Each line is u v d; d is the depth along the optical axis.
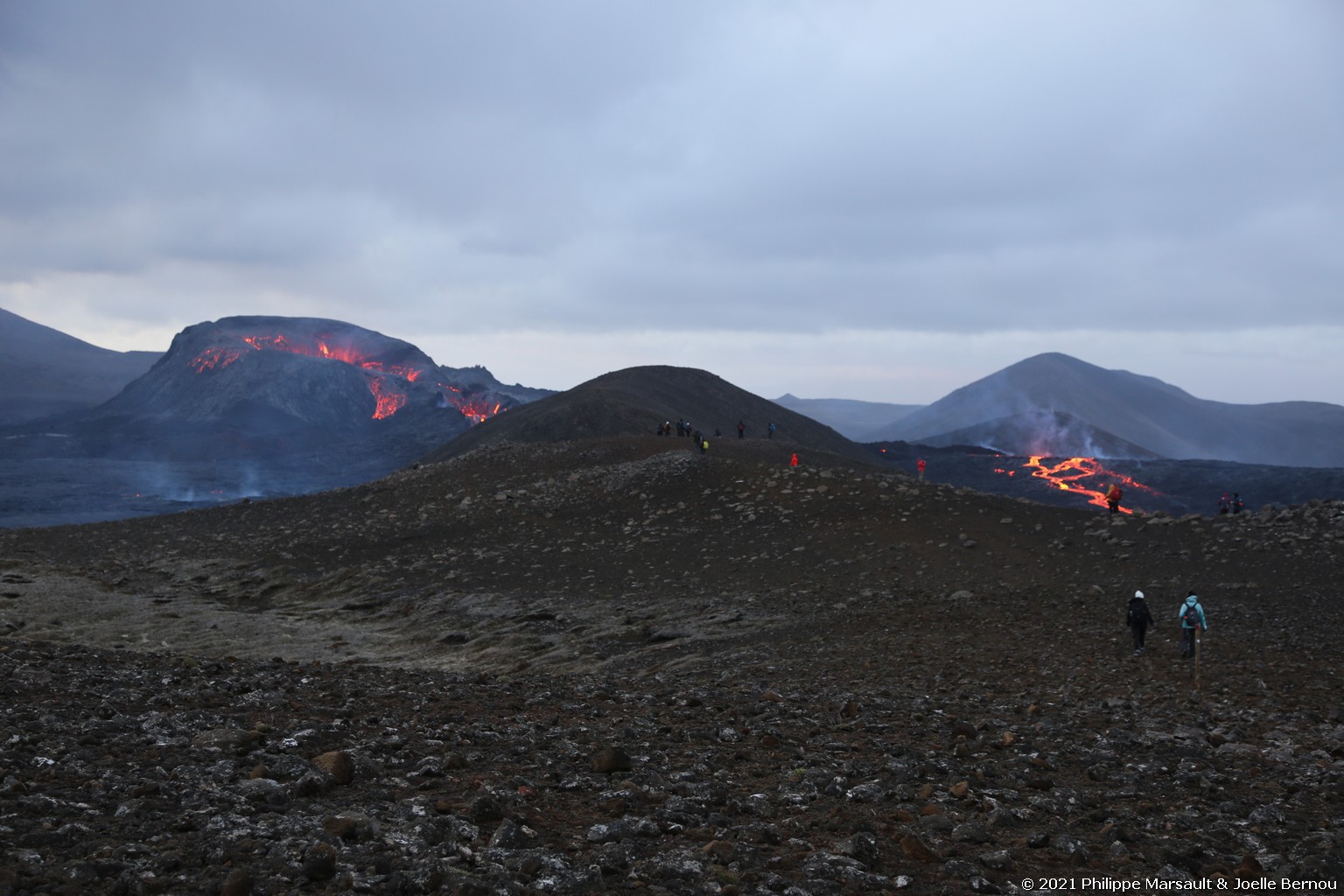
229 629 32.41
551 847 5.85
